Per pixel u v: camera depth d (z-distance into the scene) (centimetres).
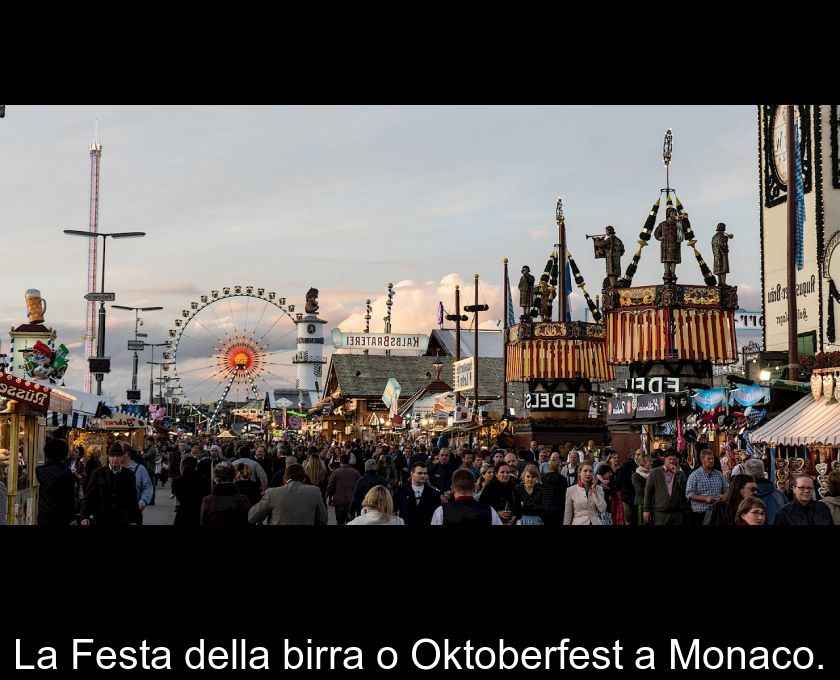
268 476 3156
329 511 3098
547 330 4750
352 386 8419
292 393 19088
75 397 2925
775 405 2255
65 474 1406
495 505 1514
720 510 1339
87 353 8931
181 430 10294
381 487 1106
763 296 3684
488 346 8525
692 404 2878
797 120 3328
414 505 1549
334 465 3272
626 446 4491
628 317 3916
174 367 10631
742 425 2434
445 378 8344
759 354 3400
